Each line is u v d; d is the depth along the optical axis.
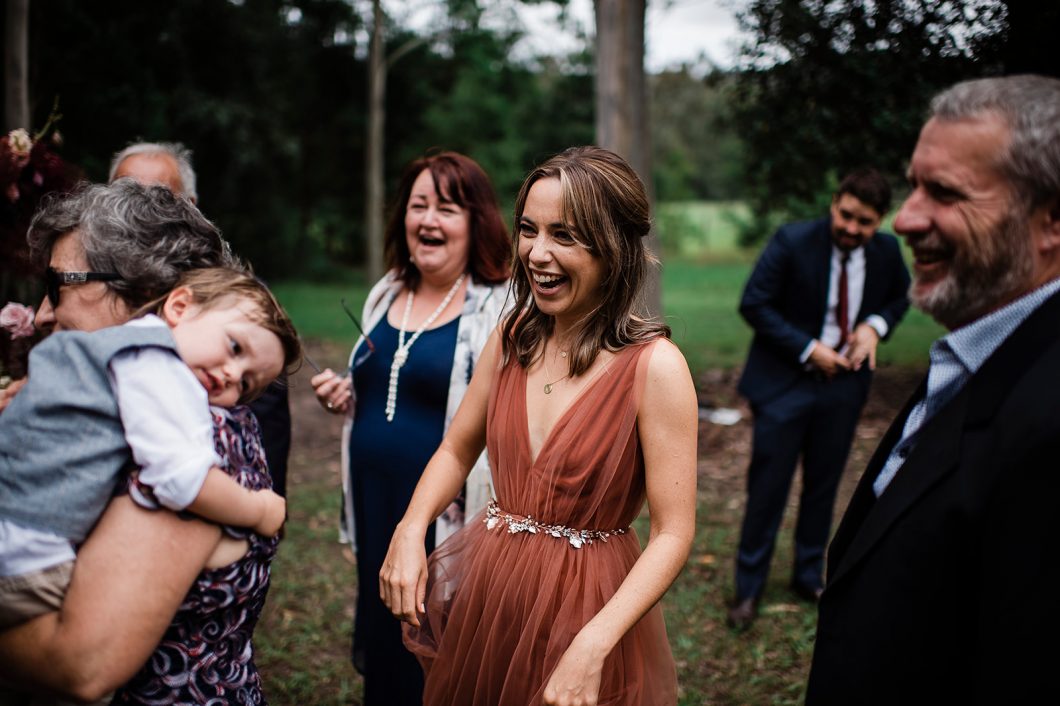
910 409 1.46
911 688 1.24
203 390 1.34
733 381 8.76
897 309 3.83
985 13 2.90
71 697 1.26
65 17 10.02
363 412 2.84
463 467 2.06
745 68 5.26
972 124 1.22
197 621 1.38
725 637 3.70
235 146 17.52
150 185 1.55
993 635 1.10
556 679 1.52
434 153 2.88
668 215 36.22
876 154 5.50
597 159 1.77
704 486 5.85
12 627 1.26
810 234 3.77
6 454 1.25
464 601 1.93
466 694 1.88
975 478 1.18
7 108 5.11
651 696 1.85
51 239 1.50
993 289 1.24
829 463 3.86
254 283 1.47
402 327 2.83
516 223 1.86
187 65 15.88
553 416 1.83
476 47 25.34
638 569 1.65
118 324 1.46
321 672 3.44
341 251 27.80
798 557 4.06
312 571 4.49
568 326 1.86
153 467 1.25
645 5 8.23
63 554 1.24
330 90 24.72
